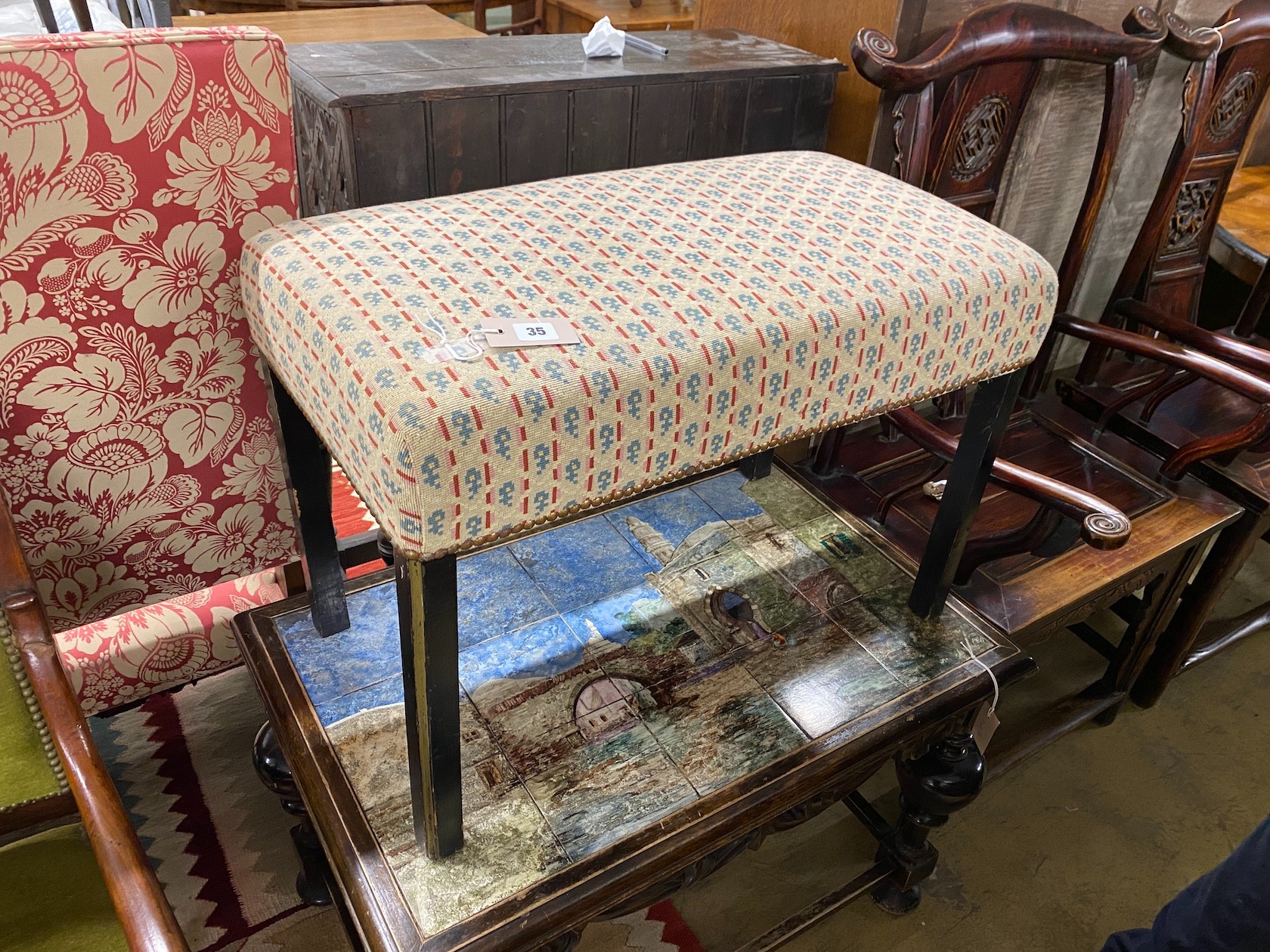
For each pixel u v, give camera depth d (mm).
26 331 768
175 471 917
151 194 749
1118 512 909
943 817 1038
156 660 1041
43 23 1343
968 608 1017
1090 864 1252
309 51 1175
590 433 547
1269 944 760
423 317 561
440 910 699
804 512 1144
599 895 721
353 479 583
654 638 950
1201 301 1953
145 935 519
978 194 1216
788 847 1248
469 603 977
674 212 733
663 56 1244
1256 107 1407
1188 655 1478
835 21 1252
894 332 654
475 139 1076
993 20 1062
